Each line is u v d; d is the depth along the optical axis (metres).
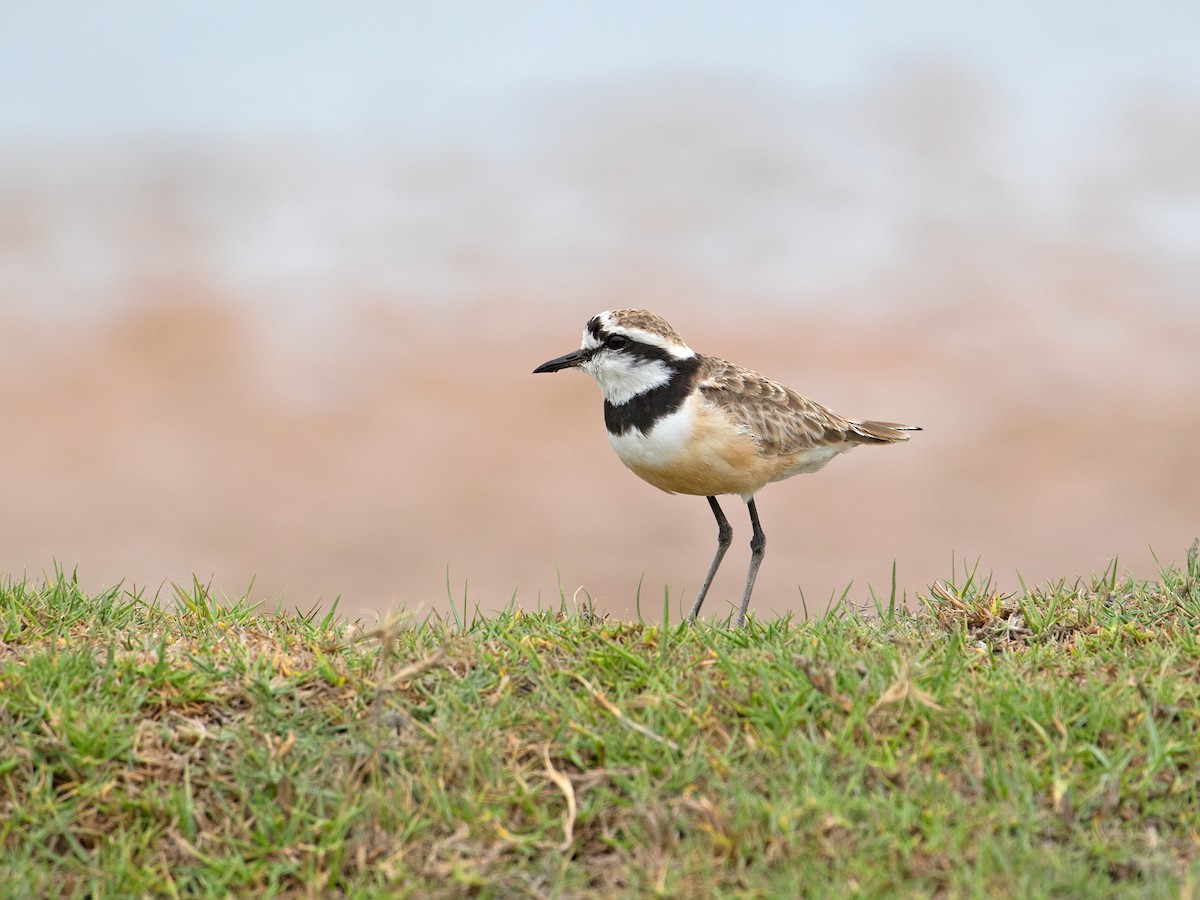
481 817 5.67
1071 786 5.70
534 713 6.31
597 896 5.32
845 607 8.15
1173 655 6.76
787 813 5.52
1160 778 5.84
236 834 5.73
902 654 6.77
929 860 5.34
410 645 7.06
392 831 5.70
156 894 5.48
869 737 6.04
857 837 5.45
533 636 7.16
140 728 6.15
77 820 5.75
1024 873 5.25
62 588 7.88
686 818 5.64
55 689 6.32
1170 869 5.28
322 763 6.05
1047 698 6.33
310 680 6.59
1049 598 7.95
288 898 5.48
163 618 7.77
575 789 5.89
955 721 6.16
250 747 6.09
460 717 6.30
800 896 5.21
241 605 8.05
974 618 7.74
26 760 5.94
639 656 6.80
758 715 6.20
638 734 6.11
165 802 5.82
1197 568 8.13
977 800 5.68
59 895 5.46
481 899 5.36
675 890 5.26
